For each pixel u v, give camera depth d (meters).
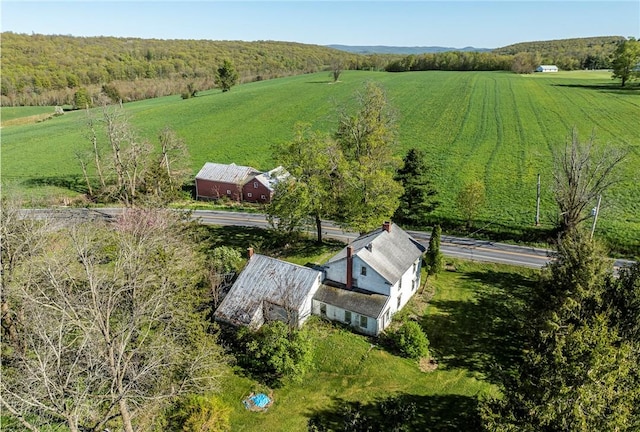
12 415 21.41
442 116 117.94
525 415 21.52
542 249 55.47
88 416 23.30
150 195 53.81
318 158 49.81
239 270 46.00
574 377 19.36
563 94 135.25
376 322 37.94
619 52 146.75
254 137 110.69
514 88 148.62
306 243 57.22
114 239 37.94
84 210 68.12
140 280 30.31
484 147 92.69
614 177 54.03
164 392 26.03
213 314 39.28
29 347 26.81
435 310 43.06
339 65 183.38
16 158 98.19
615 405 19.02
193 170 91.00
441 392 32.66
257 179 74.62
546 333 22.33
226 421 28.08
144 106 152.62
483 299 44.88
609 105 118.25
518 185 73.75
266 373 33.91
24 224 32.53
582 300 25.83
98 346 22.92
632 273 26.64
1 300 27.52
